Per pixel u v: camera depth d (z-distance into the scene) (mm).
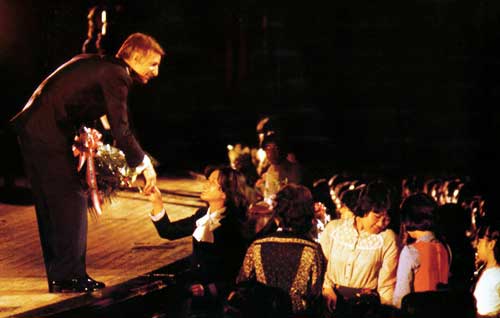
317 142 28641
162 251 9656
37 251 9453
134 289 7695
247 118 27375
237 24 27141
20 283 7844
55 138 7152
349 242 7516
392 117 29469
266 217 9047
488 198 9805
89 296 7285
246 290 6785
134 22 24953
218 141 26906
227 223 8078
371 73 29312
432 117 30016
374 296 7359
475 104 29828
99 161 7352
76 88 7074
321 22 28547
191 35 26828
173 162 24891
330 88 28859
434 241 7379
